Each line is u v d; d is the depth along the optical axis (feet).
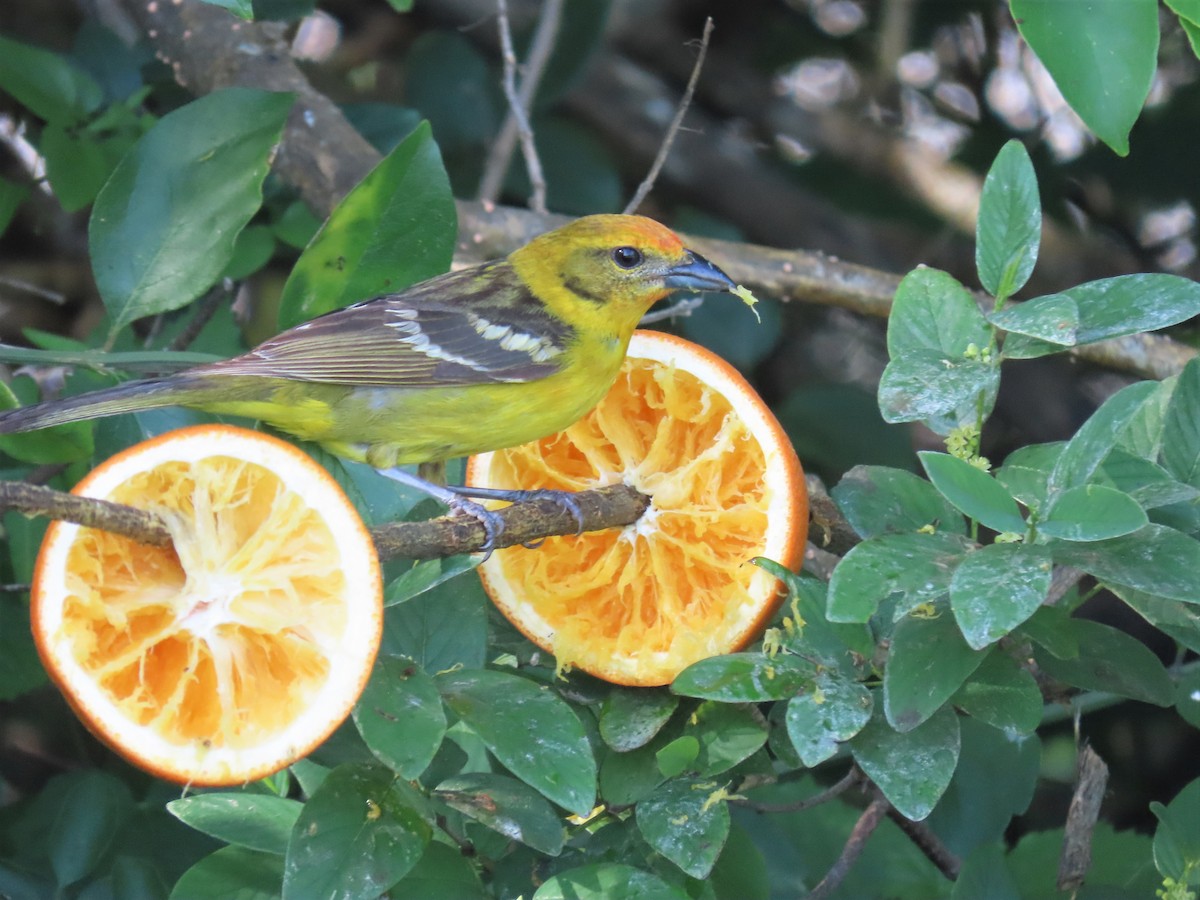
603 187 43.96
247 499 19.70
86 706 18.07
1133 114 19.34
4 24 42.88
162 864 26.89
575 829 21.95
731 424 23.63
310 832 18.67
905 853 30.86
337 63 48.06
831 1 49.42
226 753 18.37
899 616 18.58
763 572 22.22
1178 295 20.10
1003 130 48.01
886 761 19.77
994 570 17.89
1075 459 18.78
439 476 29.37
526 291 28.78
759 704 23.82
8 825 28.66
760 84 50.31
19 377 31.73
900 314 21.76
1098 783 23.58
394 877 18.44
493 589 22.99
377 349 26.58
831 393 41.50
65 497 17.61
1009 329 19.13
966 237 48.19
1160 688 21.52
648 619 22.97
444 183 26.09
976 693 20.36
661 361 24.52
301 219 36.14
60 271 43.34
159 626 18.99
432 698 18.80
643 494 23.31
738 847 22.33
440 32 44.32
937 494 22.68
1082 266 46.83
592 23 43.80
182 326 36.29
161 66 40.22
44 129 33.86
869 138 48.70
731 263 38.29
